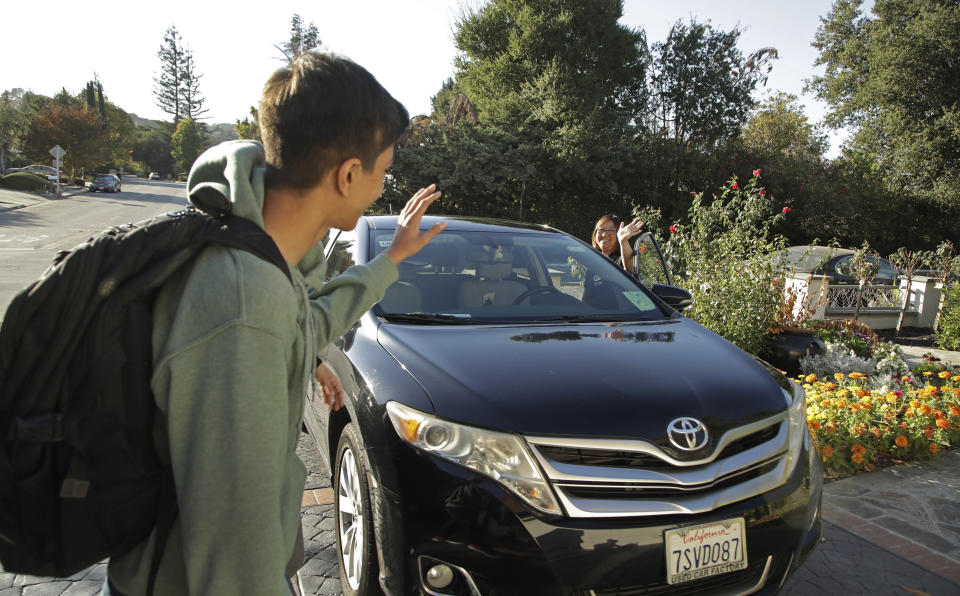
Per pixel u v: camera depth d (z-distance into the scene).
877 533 3.20
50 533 0.84
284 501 0.96
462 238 3.59
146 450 0.84
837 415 4.21
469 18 21.55
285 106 0.92
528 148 18.86
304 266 1.14
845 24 27.69
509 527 1.86
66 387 0.79
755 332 5.86
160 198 43.34
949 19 21.48
